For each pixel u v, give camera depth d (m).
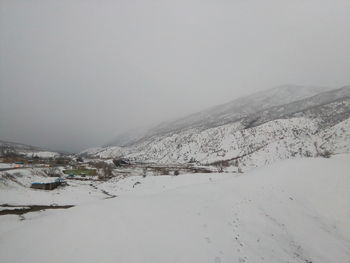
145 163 146.50
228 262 8.23
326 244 12.29
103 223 9.55
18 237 8.84
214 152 141.62
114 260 7.26
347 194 17.59
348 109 147.62
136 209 11.36
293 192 18.03
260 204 15.25
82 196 39.50
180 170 84.19
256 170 24.66
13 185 40.97
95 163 106.06
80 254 7.50
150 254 7.75
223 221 11.75
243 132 150.62
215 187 18.52
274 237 11.51
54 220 10.16
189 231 9.80
